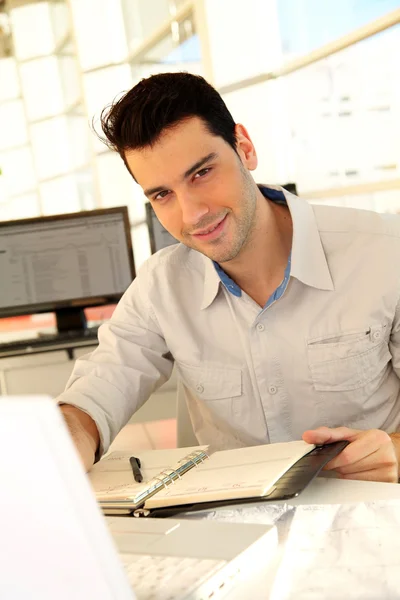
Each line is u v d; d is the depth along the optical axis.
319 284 1.27
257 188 1.25
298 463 0.93
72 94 6.31
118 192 5.63
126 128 1.09
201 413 1.43
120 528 0.79
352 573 0.65
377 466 0.98
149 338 1.40
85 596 0.48
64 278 3.01
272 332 1.29
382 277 1.26
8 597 0.47
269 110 3.60
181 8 3.95
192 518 0.84
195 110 1.08
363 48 2.92
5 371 2.71
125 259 3.03
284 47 3.50
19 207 7.18
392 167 2.94
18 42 6.79
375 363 1.29
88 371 1.33
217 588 0.63
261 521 0.80
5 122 7.09
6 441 0.44
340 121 3.17
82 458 1.06
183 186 1.10
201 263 1.39
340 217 1.33
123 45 5.33
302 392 1.30
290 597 0.62
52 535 0.46
